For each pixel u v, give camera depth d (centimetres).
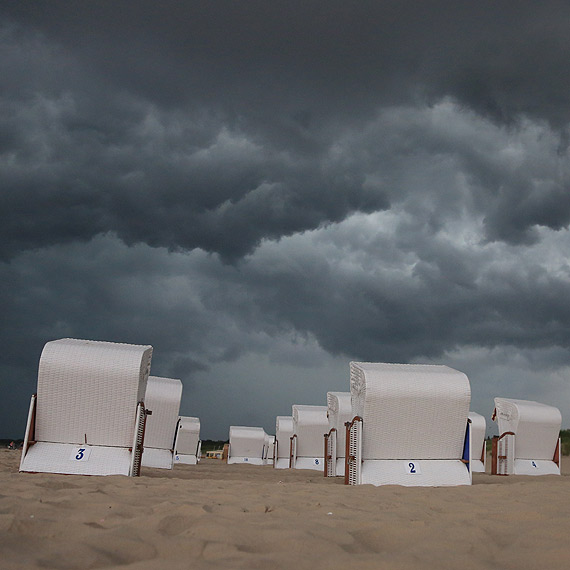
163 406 1662
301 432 2164
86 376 992
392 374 1051
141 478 869
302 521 451
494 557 356
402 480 1034
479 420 2036
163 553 339
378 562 314
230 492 677
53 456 988
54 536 380
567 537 395
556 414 1678
